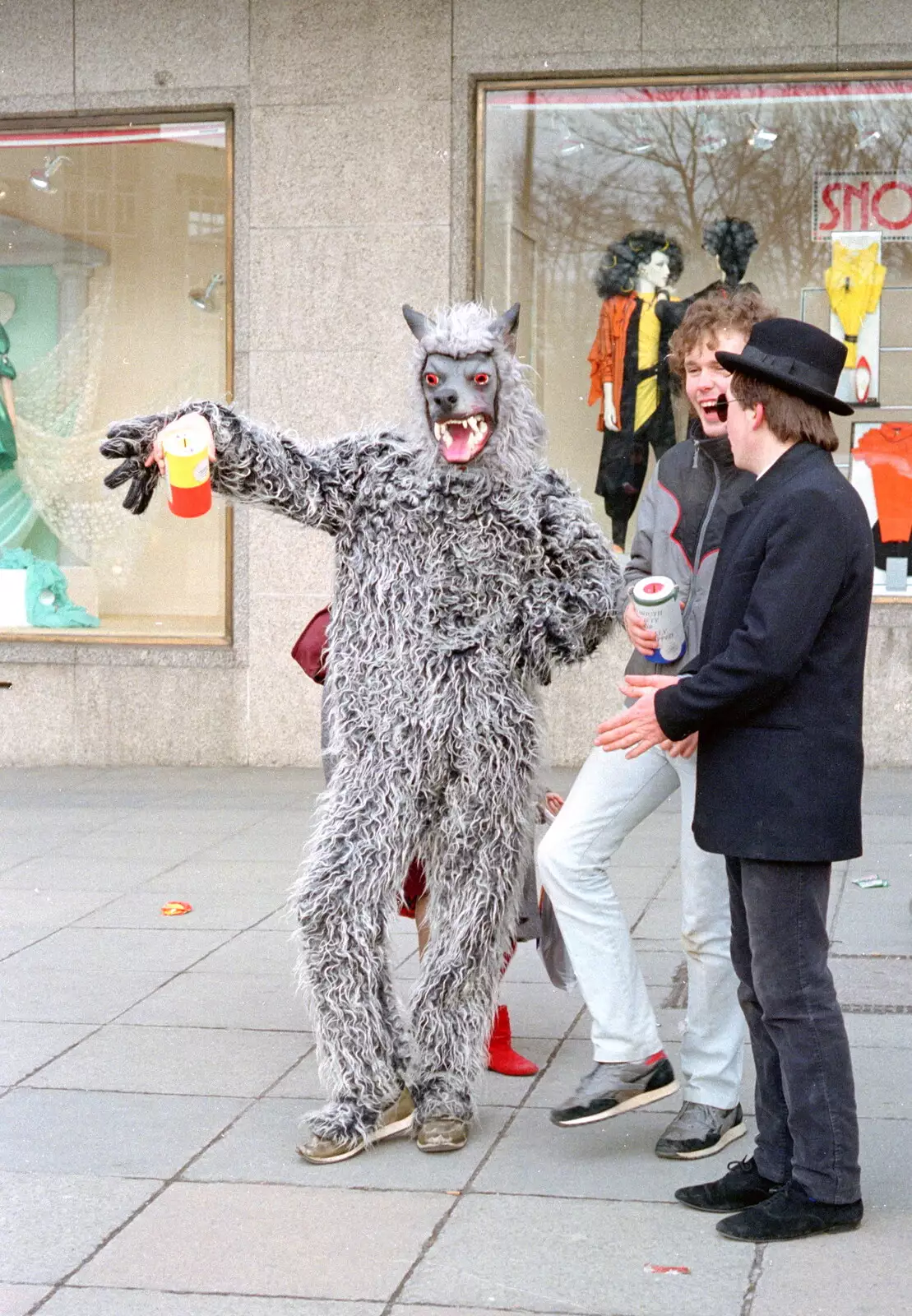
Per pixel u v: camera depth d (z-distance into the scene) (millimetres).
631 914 6164
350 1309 3098
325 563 9609
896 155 9344
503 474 3861
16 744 9977
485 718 3863
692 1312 3062
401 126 9430
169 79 9711
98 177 10109
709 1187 3557
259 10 9516
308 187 9531
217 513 10016
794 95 9359
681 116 9445
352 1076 3906
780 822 3266
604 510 9727
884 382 9469
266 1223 3506
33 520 10383
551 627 3869
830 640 3312
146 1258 3332
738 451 3439
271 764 9781
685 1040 3918
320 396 9609
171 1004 5148
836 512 3268
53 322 10352
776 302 9547
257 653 9719
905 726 9258
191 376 10141
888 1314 3039
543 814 4309
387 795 3875
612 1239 3396
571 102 9469
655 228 9555
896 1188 3623
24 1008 5121
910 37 9094
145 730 9867
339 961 3885
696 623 3889
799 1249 3320
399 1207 3586
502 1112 4207
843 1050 3359
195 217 9969
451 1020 3945
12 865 7238
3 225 10344
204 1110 4215
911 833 7504
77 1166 3836
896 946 5625
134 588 10180
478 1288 3176
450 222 9438
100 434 10305
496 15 9359
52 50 9883
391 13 9383
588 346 9648
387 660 3885
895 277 9430
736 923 3492
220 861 7262
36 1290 3195
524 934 4402
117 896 6637
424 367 3854
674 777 3834
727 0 9211
